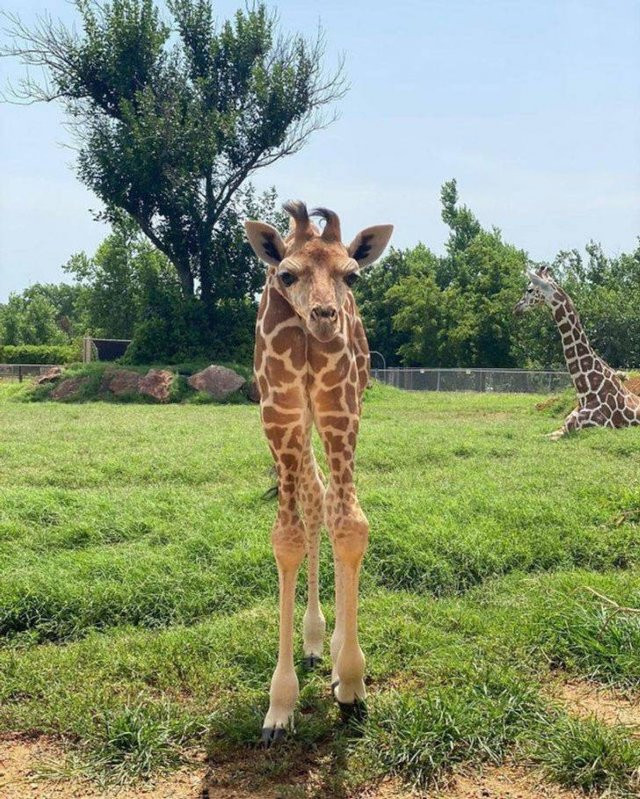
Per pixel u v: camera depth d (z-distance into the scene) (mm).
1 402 23781
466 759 3650
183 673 4469
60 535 6828
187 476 9672
